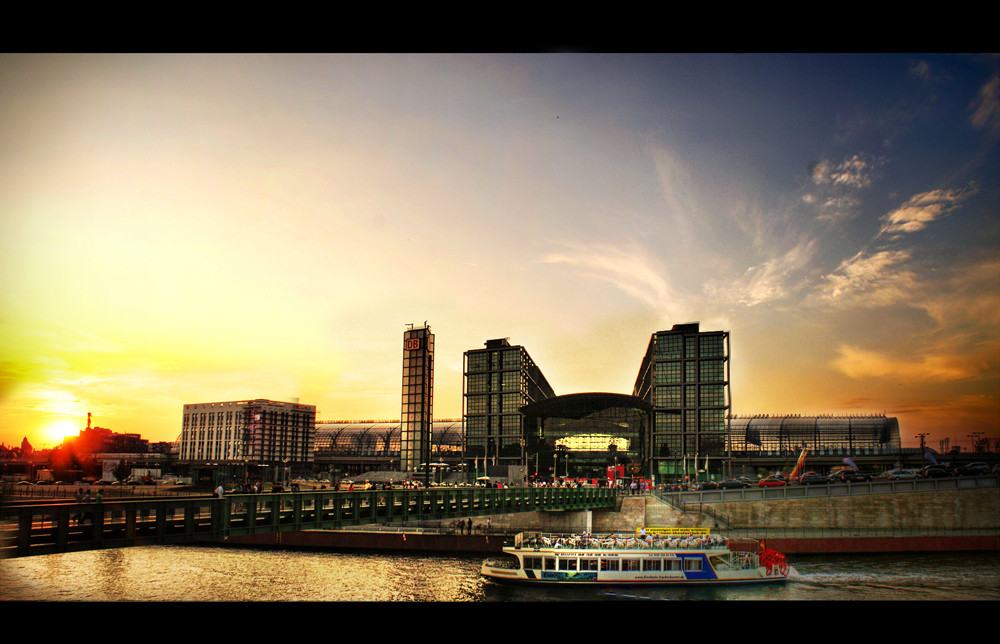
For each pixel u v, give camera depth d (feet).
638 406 634.84
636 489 375.86
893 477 354.74
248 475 565.94
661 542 230.89
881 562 262.26
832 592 213.25
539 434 652.07
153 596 208.03
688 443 639.76
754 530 304.91
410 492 204.74
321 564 263.08
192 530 139.33
